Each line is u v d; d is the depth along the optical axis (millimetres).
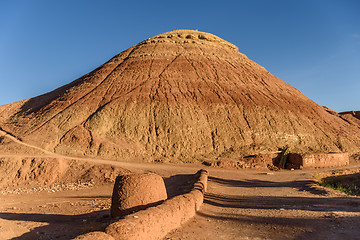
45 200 17125
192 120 43656
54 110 46656
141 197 8898
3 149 35344
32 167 28312
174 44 64625
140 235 5934
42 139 38000
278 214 9656
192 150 39406
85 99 47812
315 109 56031
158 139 40438
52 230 8016
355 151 47438
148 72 54062
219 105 47281
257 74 61125
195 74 54312
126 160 34844
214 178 24734
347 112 68438
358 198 12164
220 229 8172
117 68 57312
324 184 21531
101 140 38062
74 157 33375
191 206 9852
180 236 7281
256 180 24656
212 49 65688
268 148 40562
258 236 7324
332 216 8664
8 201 16578
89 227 7672
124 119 42656
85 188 23031
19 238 6984
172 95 47750
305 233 7219
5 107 58844
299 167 36344
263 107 48719
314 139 46656
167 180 24359
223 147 40812
